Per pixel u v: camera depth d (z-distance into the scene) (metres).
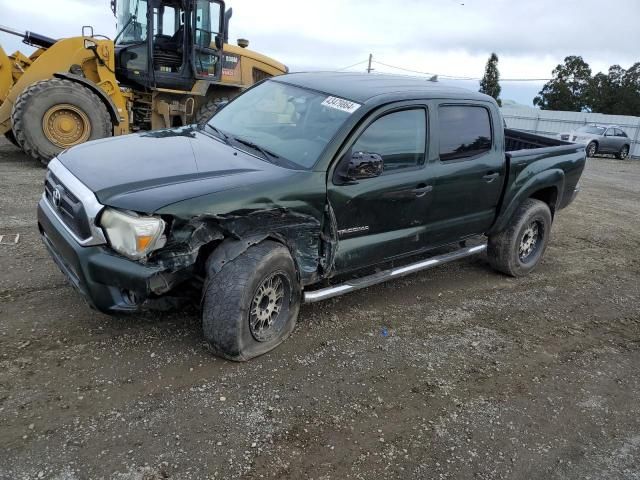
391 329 4.24
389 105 4.05
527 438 3.13
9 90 9.15
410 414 3.20
